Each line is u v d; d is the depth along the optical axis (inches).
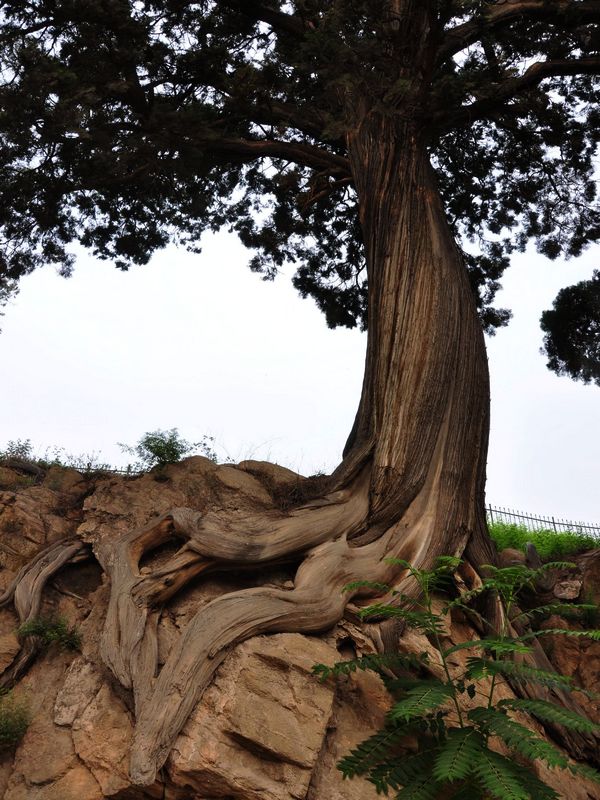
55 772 274.1
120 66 462.0
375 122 489.7
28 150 453.7
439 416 416.8
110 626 315.9
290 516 377.4
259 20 532.4
